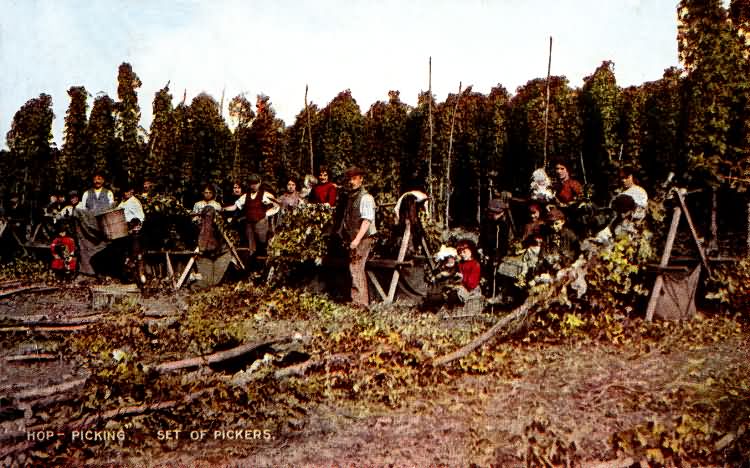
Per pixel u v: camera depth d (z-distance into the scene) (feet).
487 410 15.17
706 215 48.93
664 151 72.79
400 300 29.99
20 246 45.14
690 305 23.75
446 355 19.08
